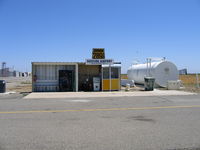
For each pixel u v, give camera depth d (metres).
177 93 18.89
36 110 10.11
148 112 9.56
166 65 26.47
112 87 21.48
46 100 14.09
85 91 21.11
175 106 11.33
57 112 9.59
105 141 5.62
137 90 22.61
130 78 34.72
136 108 10.68
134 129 6.74
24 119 8.15
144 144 5.39
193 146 5.25
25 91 21.47
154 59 27.61
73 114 9.12
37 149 5.08
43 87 21.00
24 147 5.21
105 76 21.38
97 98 15.29
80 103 12.57
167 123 7.49
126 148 5.12
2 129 6.75
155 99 14.58
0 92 18.78
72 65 21.52
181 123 7.49
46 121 7.82
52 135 6.14
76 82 20.48
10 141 5.63
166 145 5.32
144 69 28.94
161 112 9.55
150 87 22.06
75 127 6.99
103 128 6.86
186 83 35.12
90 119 8.14
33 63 20.08
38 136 6.05
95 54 22.72
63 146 5.27
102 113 9.34
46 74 21.11
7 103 12.58
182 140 5.68
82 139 5.79
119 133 6.32
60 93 18.72
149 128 6.86
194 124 7.35
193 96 16.53
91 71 23.58
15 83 38.53
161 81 26.20
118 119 8.14
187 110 10.07
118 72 21.69
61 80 21.08
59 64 20.62
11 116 8.70
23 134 6.24
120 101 13.51
